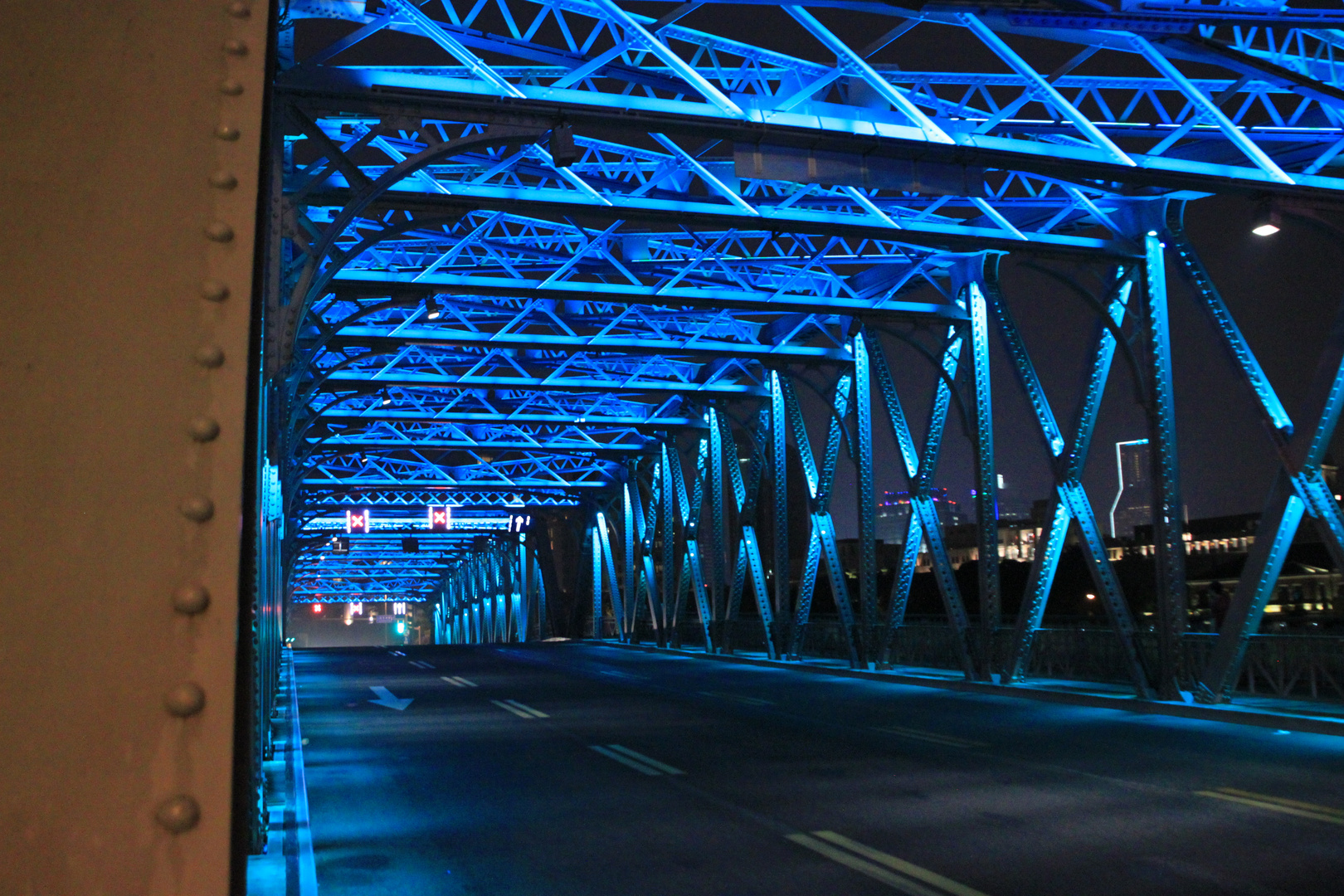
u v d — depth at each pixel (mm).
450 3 13641
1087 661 21906
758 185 19547
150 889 1156
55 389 1294
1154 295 19500
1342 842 8367
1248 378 17688
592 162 19062
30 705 1180
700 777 12461
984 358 24500
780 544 34625
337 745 15953
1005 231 19547
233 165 1473
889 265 25422
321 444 42344
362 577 118250
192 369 1350
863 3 13055
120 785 1179
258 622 9406
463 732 17469
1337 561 16250
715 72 14789
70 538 1239
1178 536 19078
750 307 24922
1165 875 7457
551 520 66125
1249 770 12000
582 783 12195
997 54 14320
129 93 1472
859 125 14922
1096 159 15891
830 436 31516
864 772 12453
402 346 28344
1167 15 13219
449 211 17797
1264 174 16422
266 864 8250
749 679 28109
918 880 7492
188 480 1296
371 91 13484
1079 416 21094
